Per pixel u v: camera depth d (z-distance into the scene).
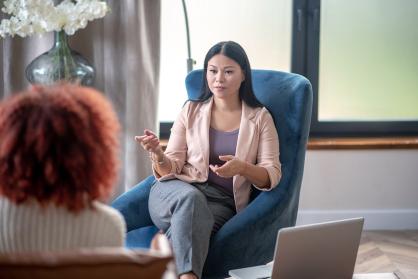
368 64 3.90
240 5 3.77
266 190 2.57
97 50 3.34
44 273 1.14
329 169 3.80
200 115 2.71
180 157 2.70
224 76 2.61
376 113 3.95
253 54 3.83
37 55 3.30
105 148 1.31
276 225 2.57
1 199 1.32
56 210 1.28
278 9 3.79
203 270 2.52
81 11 2.83
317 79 3.86
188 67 3.29
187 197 2.44
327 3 3.82
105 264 1.16
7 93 3.32
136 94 3.33
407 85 3.93
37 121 1.25
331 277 2.04
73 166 1.25
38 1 2.78
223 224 2.58
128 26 3.29
